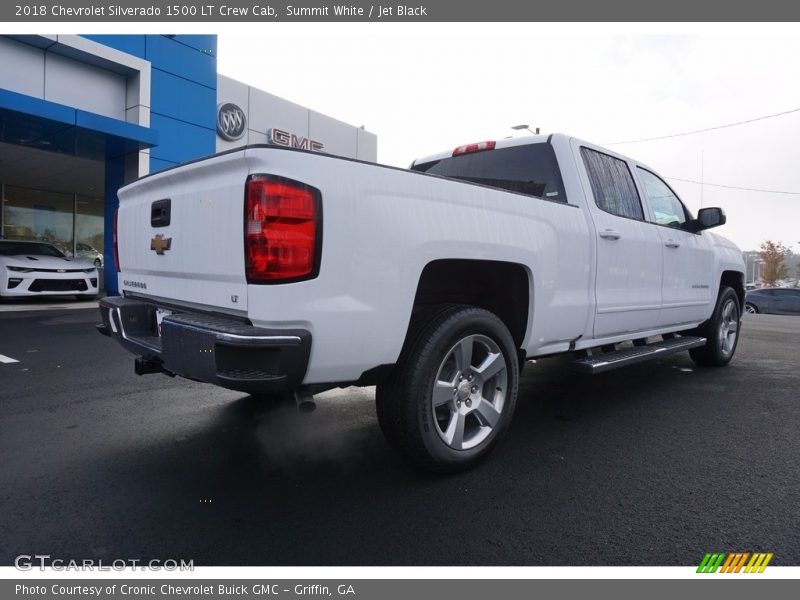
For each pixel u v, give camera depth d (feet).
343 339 8.39
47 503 9.03
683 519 8.71
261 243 7.89
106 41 43.04
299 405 8.46
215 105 51.62
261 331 7.81
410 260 9.08
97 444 11.75
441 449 9.82
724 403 15.46
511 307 11.76
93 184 59.06
